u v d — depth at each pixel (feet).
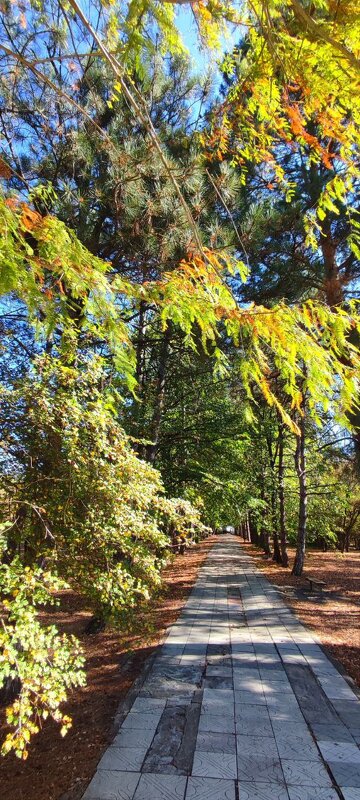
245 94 7.57
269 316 5.50
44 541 13.53
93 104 16.15
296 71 5.77
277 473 60.80
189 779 12.32
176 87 18.94
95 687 19.31
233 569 57.98
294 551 92.12
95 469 13.41
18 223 4.49
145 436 36.19
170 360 37.91
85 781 12.34
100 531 13.32
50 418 13.20
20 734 8.14
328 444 43.27
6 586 9.94
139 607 15.70
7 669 8.35
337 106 6.34
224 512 50.75
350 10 4.99
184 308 5.60
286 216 21.40
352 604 35.29
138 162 16.70
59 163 19.03
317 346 5.38
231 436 39.88
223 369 6.88
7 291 4.09
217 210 20.94
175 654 23.03
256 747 13.99
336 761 13.24
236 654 23.08
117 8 6.76
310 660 22.12
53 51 11.68
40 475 13.47
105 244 21.22
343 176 7.09
